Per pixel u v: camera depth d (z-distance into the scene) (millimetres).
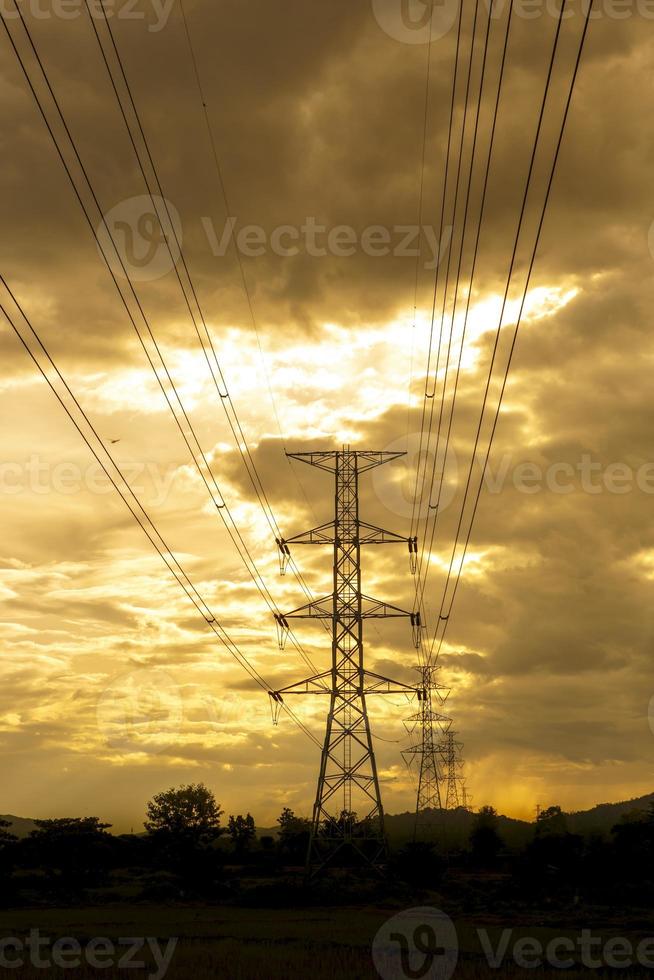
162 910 74938
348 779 78438
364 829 83625
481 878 122938
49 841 117875
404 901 77625
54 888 101812
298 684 77125
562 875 111500
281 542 78000
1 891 88688
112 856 132875
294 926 58156
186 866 96562
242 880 106812
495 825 164000
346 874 84812
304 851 139750
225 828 167625
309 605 77938
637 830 123562
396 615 78000
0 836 122188
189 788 158750
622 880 109938
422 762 118000
